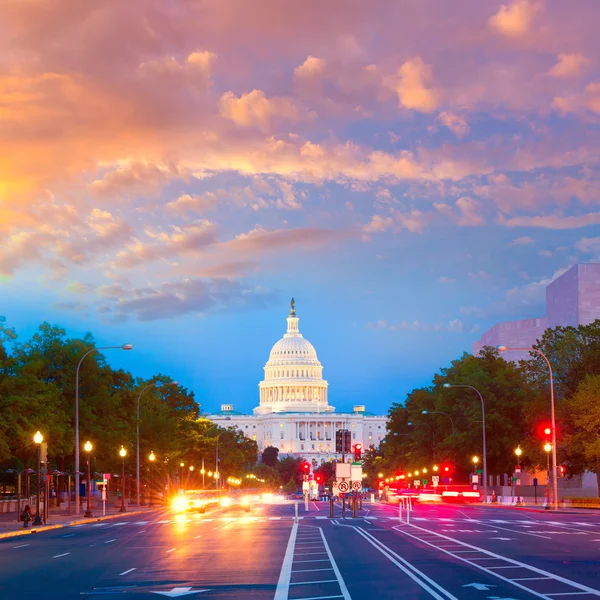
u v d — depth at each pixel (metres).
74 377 96.06
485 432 122.50
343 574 27.16
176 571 29.02
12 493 104.44
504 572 27.12
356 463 72.25
